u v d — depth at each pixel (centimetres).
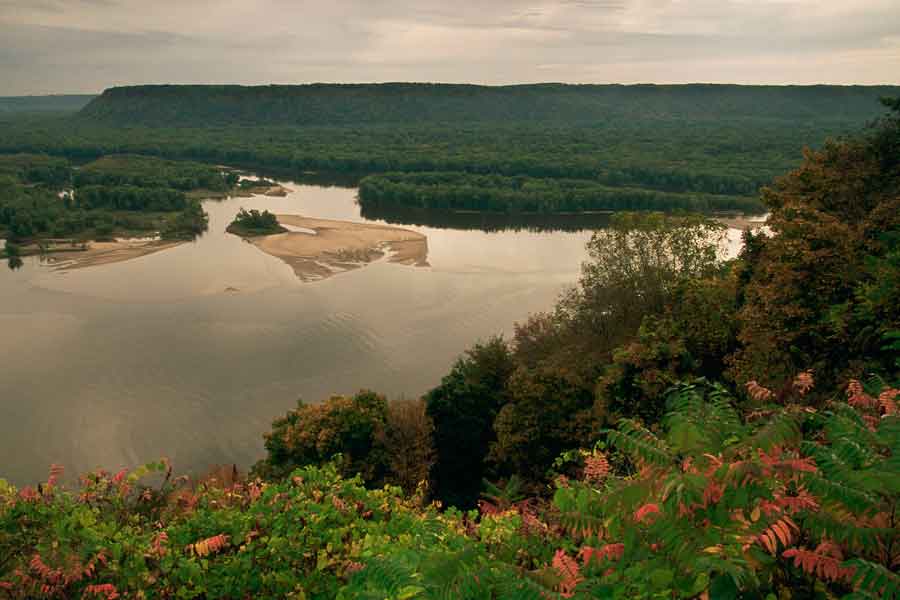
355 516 846
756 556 403
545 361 3359
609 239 3697
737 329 2645
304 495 865
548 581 436
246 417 4719
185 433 4503
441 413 3369
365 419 2991
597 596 403
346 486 921
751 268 2867
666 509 423
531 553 597
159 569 739
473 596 417
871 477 409
